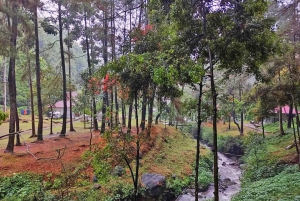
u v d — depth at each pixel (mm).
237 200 8695
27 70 20312
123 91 8383
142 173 12047
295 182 8562
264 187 9031
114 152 7895
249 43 5871
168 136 22125
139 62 6391
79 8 16484
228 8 6023
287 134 19906
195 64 5566
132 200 10180
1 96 39125
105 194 9820
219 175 16328
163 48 6961
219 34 6301
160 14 7320
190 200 11672
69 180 9961
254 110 19312
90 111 15242
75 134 19484
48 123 30125
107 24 19031
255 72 6973
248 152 20781
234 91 25844
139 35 8625
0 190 9062
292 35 11352
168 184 12039
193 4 6113
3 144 15969
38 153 12445
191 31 6523
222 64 6547
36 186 9391
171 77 5234
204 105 6789
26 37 15328
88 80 13789
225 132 29859
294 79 10289
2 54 10422
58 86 22734
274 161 13656
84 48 21047
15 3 11664
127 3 15367
